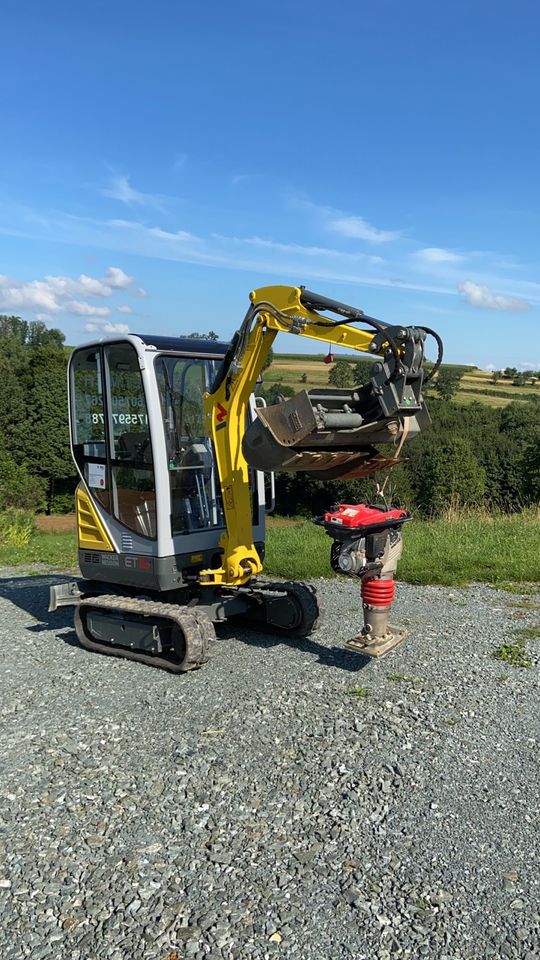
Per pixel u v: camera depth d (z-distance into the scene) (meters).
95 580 6.25
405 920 2.69
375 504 4.94
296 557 9.45
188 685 5.11
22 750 4.18
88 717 4.62
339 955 2.52
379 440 4.84
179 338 5.88
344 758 3.94
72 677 5.44
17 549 12.89
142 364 5.36
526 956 2.50
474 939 2.58
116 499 5.85
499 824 3.30
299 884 2.90
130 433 5.67
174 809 3.49
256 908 2.77
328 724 4.37
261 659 5.62
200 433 5.95
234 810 3.46
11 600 8.43
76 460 6.19
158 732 4.34
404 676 5.17
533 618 6.69
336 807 3.46
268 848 3.15
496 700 4.73
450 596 7.54
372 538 4.64
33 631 6.93
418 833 3.24
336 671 5.29
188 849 3.17
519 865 3.00
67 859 3.11
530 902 2.78
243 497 5.44
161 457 5.41
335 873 2.97
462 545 9.70
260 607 6.33
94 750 4.14
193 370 5.84
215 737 4.24
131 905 2.80
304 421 4.46
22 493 41.06
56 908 2.80
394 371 4.45
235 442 5.36
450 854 3.08
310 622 5.97
